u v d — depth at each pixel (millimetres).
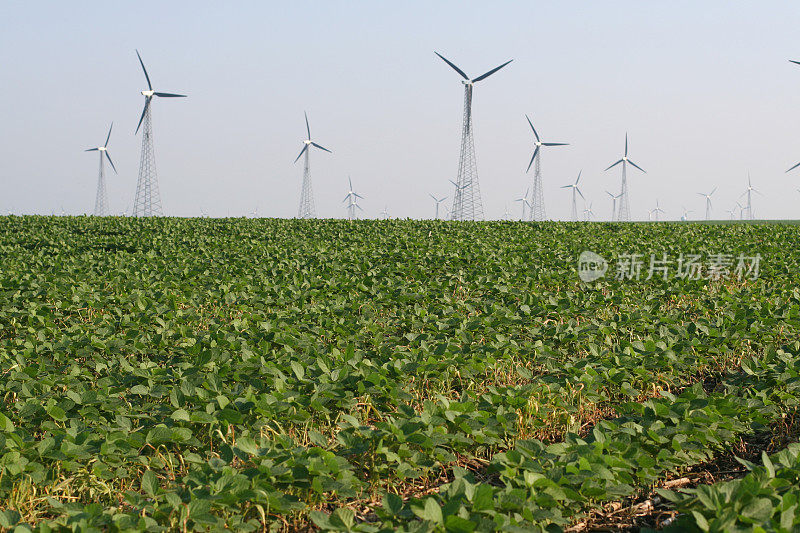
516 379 9789
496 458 5855
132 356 10211
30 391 7875
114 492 6199
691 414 7254
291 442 6371
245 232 31859
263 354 9508
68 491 6039
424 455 6441
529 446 6227
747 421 7645
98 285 16312
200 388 7902
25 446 6223
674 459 6480
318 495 5914
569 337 10930
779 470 5500
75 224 34875
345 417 6578
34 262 20562
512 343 10516
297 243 26812
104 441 6398
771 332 11289
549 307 13516
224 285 15531
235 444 6535
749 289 17031
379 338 10750
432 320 12234
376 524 5770
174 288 16188
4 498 5805
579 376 9000
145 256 21781
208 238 28312
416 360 9352
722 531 4320
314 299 15000
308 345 10102
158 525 4988
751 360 9195
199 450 6902
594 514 6109
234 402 7336
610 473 5570
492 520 4750
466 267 20359
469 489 5102
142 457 6379
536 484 5340
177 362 9812
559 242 26469
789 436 7930
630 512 6125
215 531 5051
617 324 12016
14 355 9789
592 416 8727
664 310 14523
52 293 14297
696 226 35219
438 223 36625
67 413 7352
